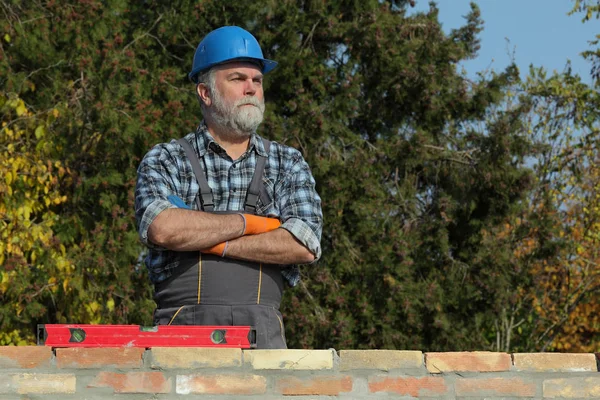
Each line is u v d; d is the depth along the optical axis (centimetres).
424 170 1916
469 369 586
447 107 1905
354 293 1797
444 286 1875
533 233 2134
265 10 1823
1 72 1708
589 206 2322
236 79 643
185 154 636
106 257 1683
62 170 1689
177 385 561
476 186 1902
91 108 1670
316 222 639
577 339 2452
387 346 1780
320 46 1909
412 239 1844
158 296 623
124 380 559
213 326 571
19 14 1773
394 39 1862
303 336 1747
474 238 1917
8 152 1653
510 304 2022
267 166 646
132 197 1680
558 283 2350
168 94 1752
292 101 1800
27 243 1638
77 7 1745
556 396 590
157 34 1844
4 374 553
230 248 605
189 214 603
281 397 568
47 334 560
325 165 1742
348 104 1842
